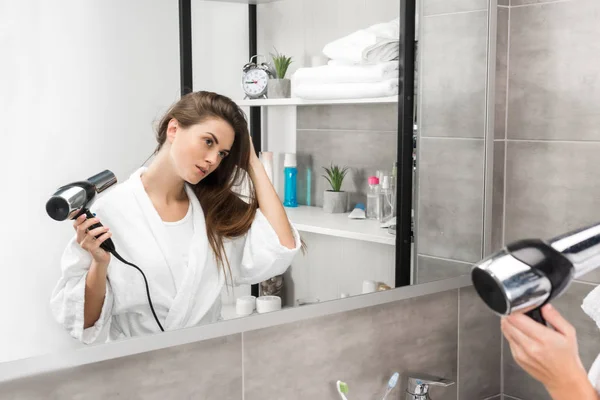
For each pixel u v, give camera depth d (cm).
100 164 107
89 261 107
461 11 161
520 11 172
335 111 136
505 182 180
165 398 117
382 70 145
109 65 107
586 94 161
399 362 156
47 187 102
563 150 167
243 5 120
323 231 137
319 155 134
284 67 127
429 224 160
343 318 143
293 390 135
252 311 126
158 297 114
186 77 115
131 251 111
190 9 114
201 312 119
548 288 56
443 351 167
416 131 154
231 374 125
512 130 177
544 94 170
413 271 158
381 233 149
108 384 111
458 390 172
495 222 180
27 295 102
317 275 136
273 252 128
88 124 105
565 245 58
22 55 99
